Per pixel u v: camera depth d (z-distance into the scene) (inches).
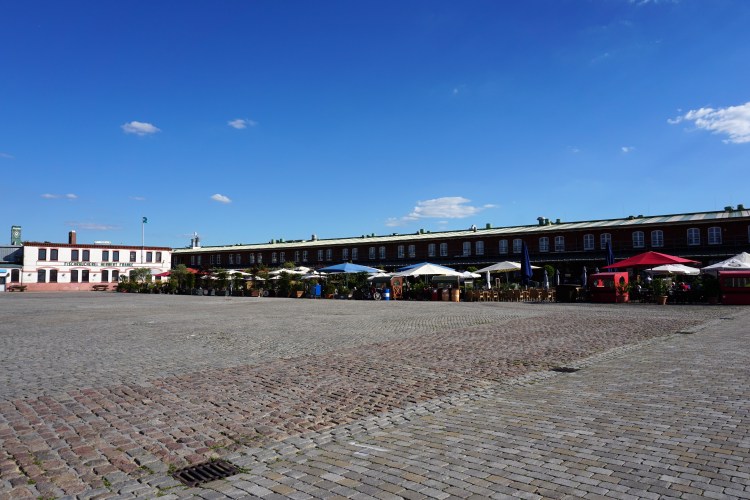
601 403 257.0
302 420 239.9
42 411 254.8
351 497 155.6
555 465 176.6
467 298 1309.1
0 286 2517.2
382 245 2469.2
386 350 446.3
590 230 1910.7
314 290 1599.4
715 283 957.8
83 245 2819.9
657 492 153.3
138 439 213.5
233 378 331.6
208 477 174.1
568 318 724.0
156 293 2186.3
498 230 2268.7
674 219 1808.6
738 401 250.8
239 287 1892.2
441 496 154.6
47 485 167.2
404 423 233.8
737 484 157.2
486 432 216.2
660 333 534.3
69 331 609.3
